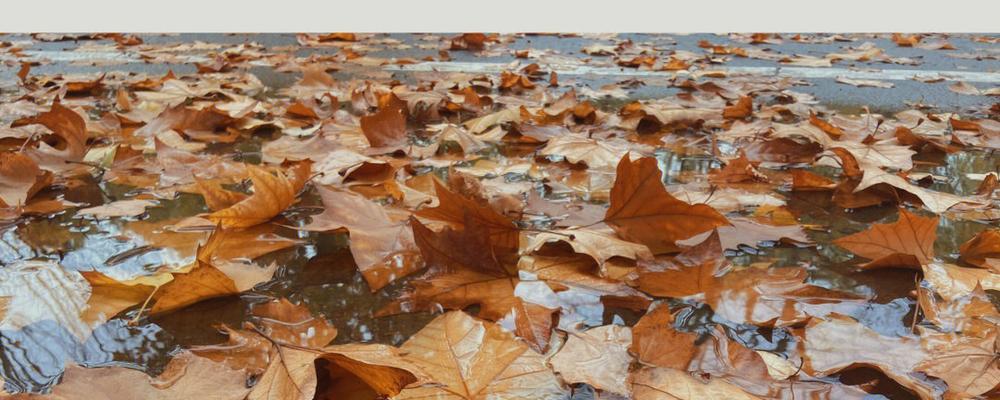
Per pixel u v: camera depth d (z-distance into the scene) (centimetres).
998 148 204
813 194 173
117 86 280
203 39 453
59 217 157
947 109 259
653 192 142
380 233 143
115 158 182
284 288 137
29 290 135
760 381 118
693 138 211
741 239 151
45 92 261
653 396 114
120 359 123
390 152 194
